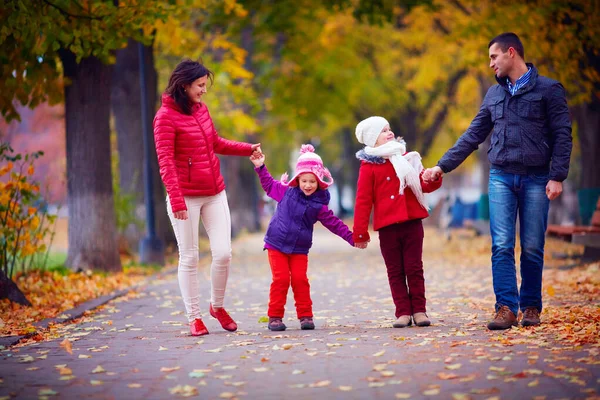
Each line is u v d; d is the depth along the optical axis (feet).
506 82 34.83
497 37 34.86
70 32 53.93
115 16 55.31
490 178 35.12
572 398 21.33
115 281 65.05
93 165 72.18
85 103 71.61
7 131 161.99
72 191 72.59
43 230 60.70
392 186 36.22
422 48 161.27
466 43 99.55
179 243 36.19
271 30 115.65
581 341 29.35
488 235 129.08
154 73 93.20
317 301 50.57
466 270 71.05
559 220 154.40
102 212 72.43
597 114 92.73
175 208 34.78
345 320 40.65
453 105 174.60
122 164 96.94
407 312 36.68
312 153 37.27
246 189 188.65
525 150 33.99
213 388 24.07
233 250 123.03
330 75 159.43
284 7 111.75
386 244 36.76
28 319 42.01
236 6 92.43
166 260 92.99
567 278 56.75
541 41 81.30
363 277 68.23
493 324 33.78
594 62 81.05
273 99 162.71
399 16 150.51
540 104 33.86
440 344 30.37
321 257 100.94
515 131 34.12
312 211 37.06
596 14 78.23
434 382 23.77
